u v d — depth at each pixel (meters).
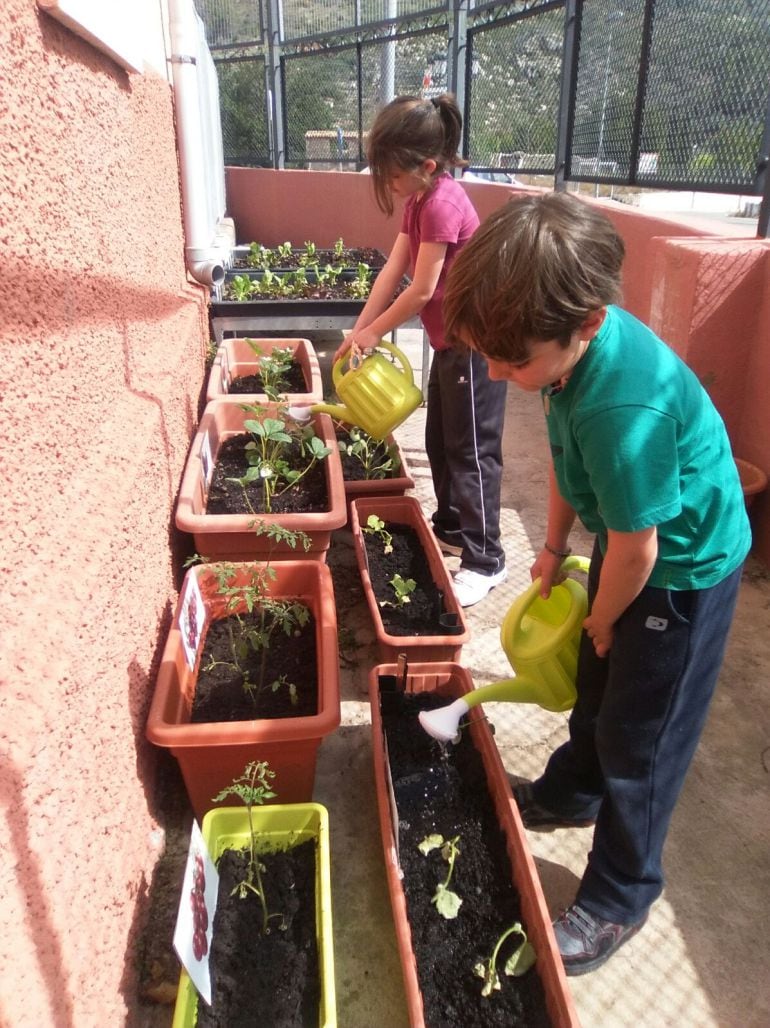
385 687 2.12
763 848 1.91
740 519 1.37
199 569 2.19
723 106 3.58
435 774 1.92
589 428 1.18
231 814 1.63
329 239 9.12
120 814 1.50
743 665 2.52
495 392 2.61
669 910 1.76
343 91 8.84
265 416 3.09
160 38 3.66
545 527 3.41
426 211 2.34
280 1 9.25
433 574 2.67
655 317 3.40
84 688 1.31
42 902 1.08
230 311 4.39
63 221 1.64
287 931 1.50
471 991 1.47
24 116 1.44
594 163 4.91
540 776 2.07
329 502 2.64
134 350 2.32
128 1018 1.44
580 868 1.85
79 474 1.60
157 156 3.20
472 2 6.48
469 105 6.74
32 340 1.40
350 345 2.75
